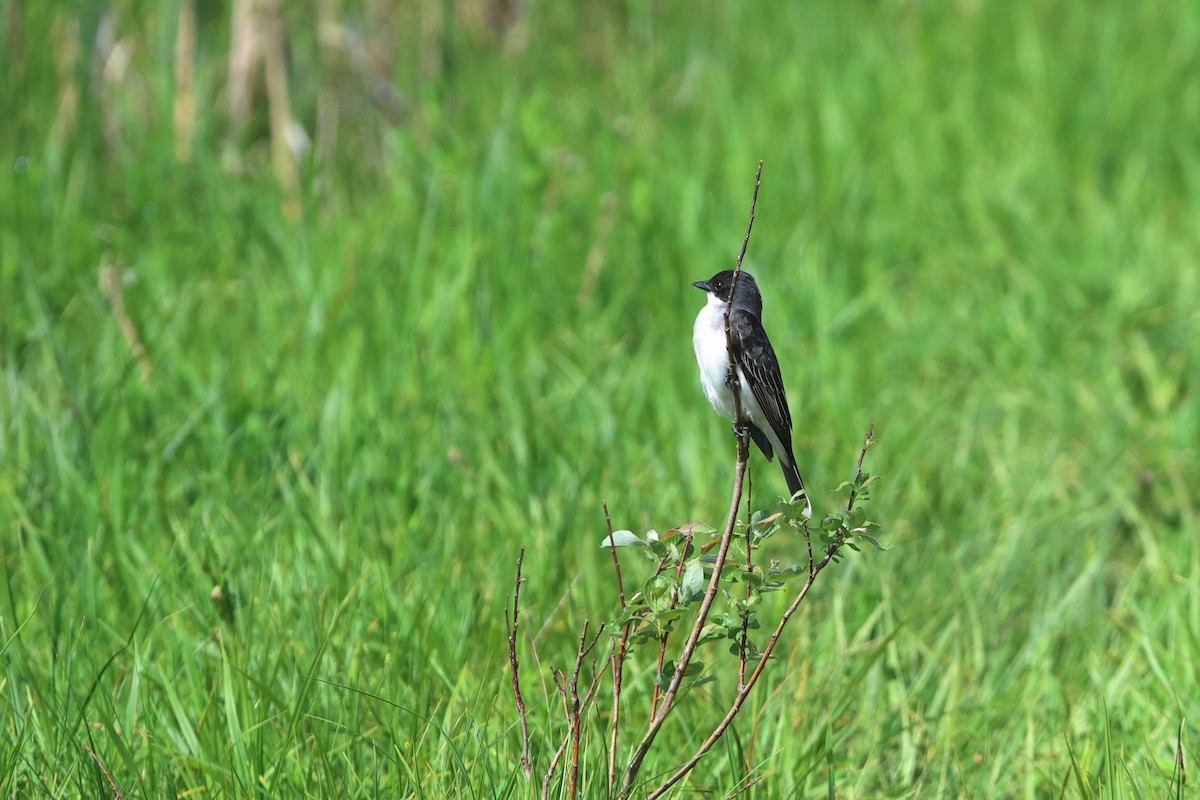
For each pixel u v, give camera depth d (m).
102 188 16.09
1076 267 15.91
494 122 17.83
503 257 14.26
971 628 9.59
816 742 8.04
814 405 12.75
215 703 7.48
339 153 17.38
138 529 9.55
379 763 7.33
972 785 8.02
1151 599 9.85
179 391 11.72
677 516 10.38
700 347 8.55
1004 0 23.16
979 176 18.05
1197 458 12.29
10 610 8.36
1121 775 7.49
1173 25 23.22
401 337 12.60
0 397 11.11
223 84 18.47
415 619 8.36
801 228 15.93
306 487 9.91
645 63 21.02
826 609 9.63
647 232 15.18
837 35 21.86
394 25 19.05
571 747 6.95
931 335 14.72
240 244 14.89
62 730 7.25
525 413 11.57
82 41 16.45
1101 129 19.66
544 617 8.88
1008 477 11.75
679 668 6.27
